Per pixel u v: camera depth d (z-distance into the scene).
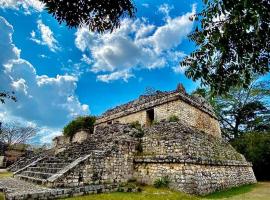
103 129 15.02
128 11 4.66
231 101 25.66
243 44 3.67
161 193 8.55
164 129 11.80
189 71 4.18
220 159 12.82
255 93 24.48
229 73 4.01
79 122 23.44
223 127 26.64
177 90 14.05
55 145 25.98
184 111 13.76
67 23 4.49
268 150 19.75
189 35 4.08
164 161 10.09
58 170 9.70
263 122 24.19
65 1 4.24
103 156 9.85
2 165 27.22
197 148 11.14
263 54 3.72
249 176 16.52
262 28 3.33
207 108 16.69
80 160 9.25
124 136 12.41
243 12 3.17
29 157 22.86
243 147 21.92
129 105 17.16
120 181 10.18
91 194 8.04
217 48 3.74
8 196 6.43
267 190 11.99
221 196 9.61
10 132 36.69
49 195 7.03
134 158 11.22
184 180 9.33
